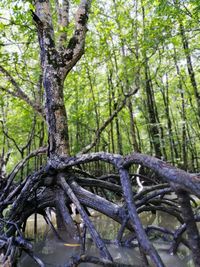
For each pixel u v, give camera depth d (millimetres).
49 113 5832
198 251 2381
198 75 18922
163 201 5555
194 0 8445
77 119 16797
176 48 14336
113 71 15039
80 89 16203
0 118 15469
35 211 5492
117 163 3801
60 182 5211
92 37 12625
